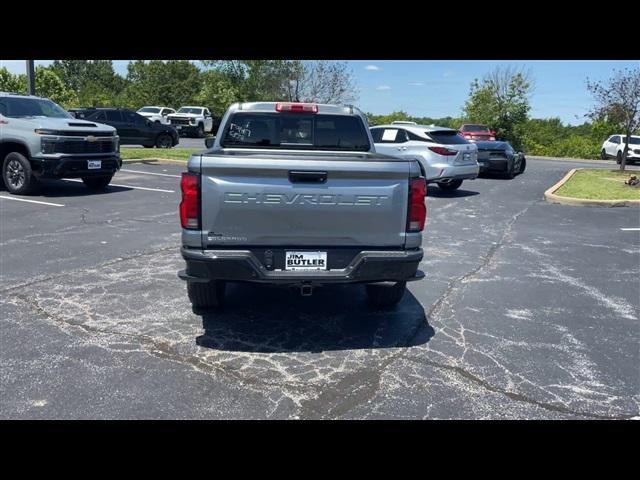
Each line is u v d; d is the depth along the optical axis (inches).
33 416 133.3
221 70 1747.0
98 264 264.2
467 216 436.8
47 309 203.9
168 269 258.4
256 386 150.8
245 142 226.8
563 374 161.9
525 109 1552.7
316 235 166.1
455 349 178.7
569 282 257.0
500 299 230.4
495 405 143.5
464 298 231.0
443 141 537.0
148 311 205.2
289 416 136.3
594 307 222.2
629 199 510.9
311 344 180.4
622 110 797.2
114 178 593.0
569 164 1141.1
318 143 228.7
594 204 501.0
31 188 459.2
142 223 361.4
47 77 1464.1
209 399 143.2
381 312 212.5
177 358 166.7
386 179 165.8
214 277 165.3
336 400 144.3
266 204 162.4
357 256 167.9
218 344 177.9
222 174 161.3
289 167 161.0
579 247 330.0
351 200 164.4
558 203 517.3
